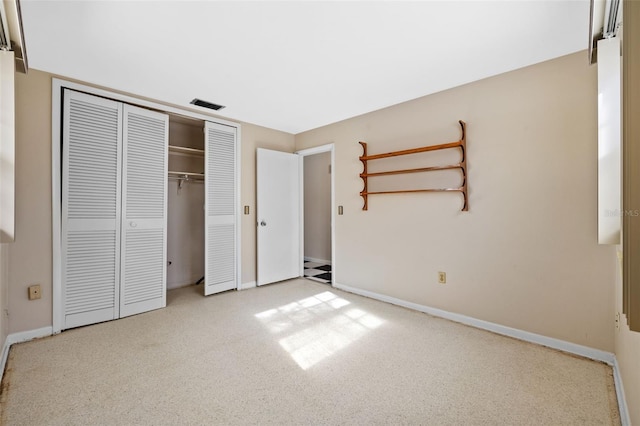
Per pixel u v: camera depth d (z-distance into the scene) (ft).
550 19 5.84
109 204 9.07
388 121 10.83
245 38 6.49
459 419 4.91
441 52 7.10
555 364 6.59
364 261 11.66
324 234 19.13
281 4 5.41
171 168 12.88
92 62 7.53
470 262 8.79
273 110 11.21
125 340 7.73
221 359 6.80
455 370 6.36
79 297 8.54
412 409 5.15
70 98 8.38
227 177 12.17
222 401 5.34
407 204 10.30
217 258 11.87
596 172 6.86
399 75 8.30
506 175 8.11
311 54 7.18
